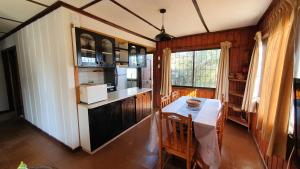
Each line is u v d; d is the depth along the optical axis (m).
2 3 1.96
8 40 3.54
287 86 1.33
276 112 1.38
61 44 2.14
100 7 2.18
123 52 3.62
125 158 2.18
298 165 1.03
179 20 2.79
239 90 3.50
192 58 4.21
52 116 2.59
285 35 1.46
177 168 1.96
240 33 3.37
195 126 1.72
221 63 3.49
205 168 1.81
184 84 4.43
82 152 2.33
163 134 1.90
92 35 2.49
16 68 3.57
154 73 4.83
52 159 2.14
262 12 2.43
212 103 2.53
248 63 3.32
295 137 1.05
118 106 2.79
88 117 2.21
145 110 3.74
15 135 2.88
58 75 2.29
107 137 2.57
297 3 1.25
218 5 2.17
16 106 3.83
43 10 2.21
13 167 1.98
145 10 2.31
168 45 4.45
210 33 3.73
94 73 3.26
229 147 2.46
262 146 2.14
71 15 2.15
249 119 3.00
